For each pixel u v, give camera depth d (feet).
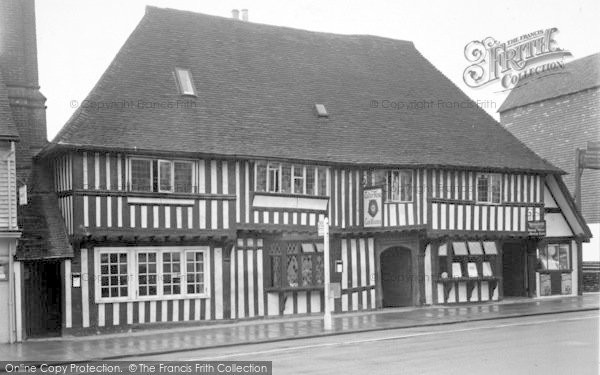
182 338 55.57
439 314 68.64
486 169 78.07
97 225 58.75
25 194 59.77
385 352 45.50
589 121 105.09
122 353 48.91
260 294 67.26
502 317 65.36
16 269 56.95
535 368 38.50
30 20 68.13
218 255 65.31
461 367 39.14
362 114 77.77
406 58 88.53
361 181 72.49
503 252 88.12
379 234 74.54
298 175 69.05
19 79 66.39
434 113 83.05
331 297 59.93
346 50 84.89
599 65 104.99
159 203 61.46
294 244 69.41
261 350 48.75
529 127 116.47
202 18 76.64
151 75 67.62
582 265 92.12
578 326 57.72
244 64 75.15
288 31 82.64
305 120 73.15
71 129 59.41
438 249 77.25
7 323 56.13
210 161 64.39
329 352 46.32
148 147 61.00
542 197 83.61
